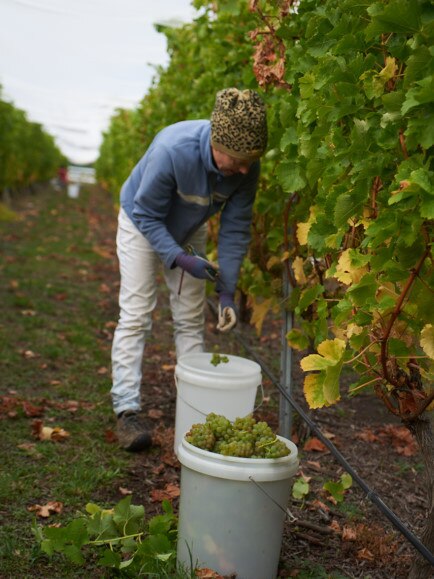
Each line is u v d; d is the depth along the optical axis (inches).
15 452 138.3
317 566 103.1
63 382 190.1
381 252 78.3
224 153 123.1
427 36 71.5
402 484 136.3
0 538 104.9
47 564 100.0
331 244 96.1
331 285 154.3
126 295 144.6
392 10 69.9
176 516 111.0
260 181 174.9
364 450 151.9
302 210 128.2
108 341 243.0
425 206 66.5
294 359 215.2
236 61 184.2
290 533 113.1
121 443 143.4
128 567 96.6
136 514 102.7
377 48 87.7
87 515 113.7
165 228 134.3
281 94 139.1
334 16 91.8
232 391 121.4
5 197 820.6
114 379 146.5
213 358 131.2
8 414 158.2
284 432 140.4
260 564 94.2
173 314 152.2
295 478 133.5
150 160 131.7
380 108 87.6
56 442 145.4
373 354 92.0
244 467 90.4
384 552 107.0
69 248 479.2
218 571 93.7
